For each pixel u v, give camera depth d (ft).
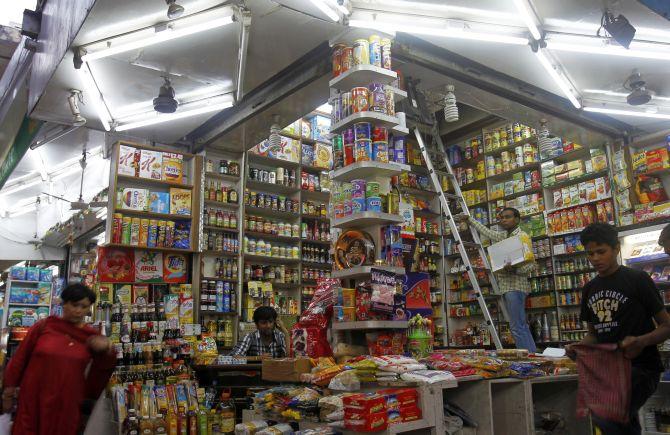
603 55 14.88
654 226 18.01
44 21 17.34
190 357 17.76
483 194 26.16
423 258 24.77
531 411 10.29
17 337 29.55
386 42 13.07
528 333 16.35
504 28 13.67
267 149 23.70
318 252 24.63
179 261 20.58
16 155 22.89
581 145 22.02
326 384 10.18
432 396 9.00
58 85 15.76
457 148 27.61
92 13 12.07
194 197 20.95
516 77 17.07
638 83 16.02
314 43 14.70
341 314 11.41
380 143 12.03
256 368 16.44
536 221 23.79
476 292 17.02
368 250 11.82
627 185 20.66
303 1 11.99
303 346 12.22
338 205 12.60
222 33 13.44
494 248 17.07
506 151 25.89
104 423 15.21
